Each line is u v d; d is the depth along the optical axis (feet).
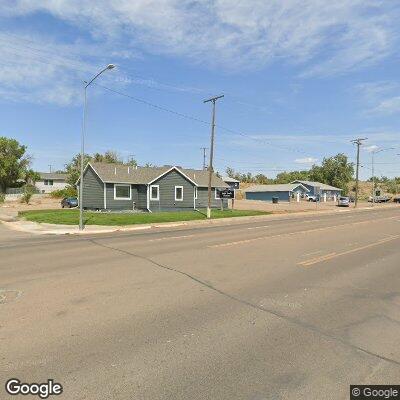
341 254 45.16
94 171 129.70
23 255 45.44
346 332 19.99
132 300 25.29
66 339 18.66
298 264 38.50
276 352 17.43
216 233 70.95
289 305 24.52
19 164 285.43
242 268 36.22
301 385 14.58
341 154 392.06
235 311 23.20
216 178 153.38
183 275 32.99
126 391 14.05
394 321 21.75
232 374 15.35
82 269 35.76
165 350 17.52
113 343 18.24
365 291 28.22
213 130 113.50
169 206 134.62
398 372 15.71
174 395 13.82
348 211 165.89
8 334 19.26
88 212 119.44
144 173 136.67
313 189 305.53
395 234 68.64
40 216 108.06
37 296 26.20
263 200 291.38
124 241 59.47
